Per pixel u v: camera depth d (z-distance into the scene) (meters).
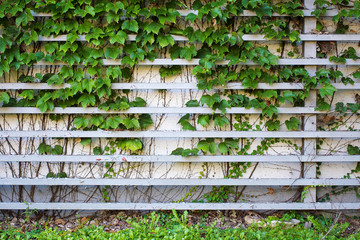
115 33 3.20
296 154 3.41
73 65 3.28
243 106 3.31
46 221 3.36
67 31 3.16
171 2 3.17
